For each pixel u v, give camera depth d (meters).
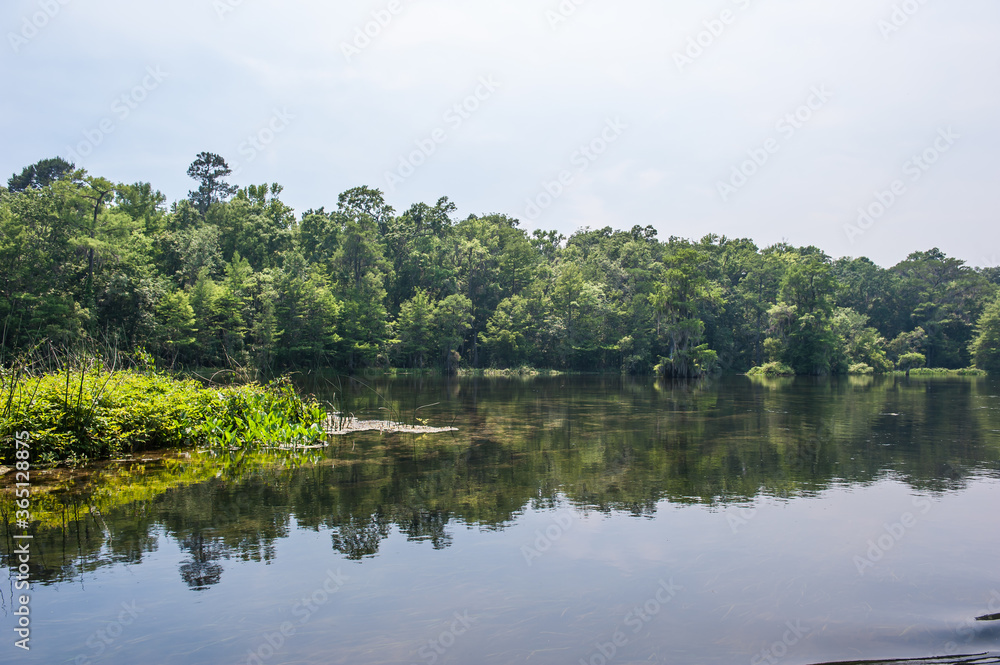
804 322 77.88
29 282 43.38
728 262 104.19
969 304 105.31
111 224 49.25
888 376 78.50
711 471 12.93
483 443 16.55
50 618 5.73
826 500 10.50
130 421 13.99
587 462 13.85
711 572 7.15
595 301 84.94
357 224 78.31
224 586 6.52
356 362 73.69
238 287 60.38
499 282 93.06
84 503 9.62
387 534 8.36
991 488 11.46
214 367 54.69
